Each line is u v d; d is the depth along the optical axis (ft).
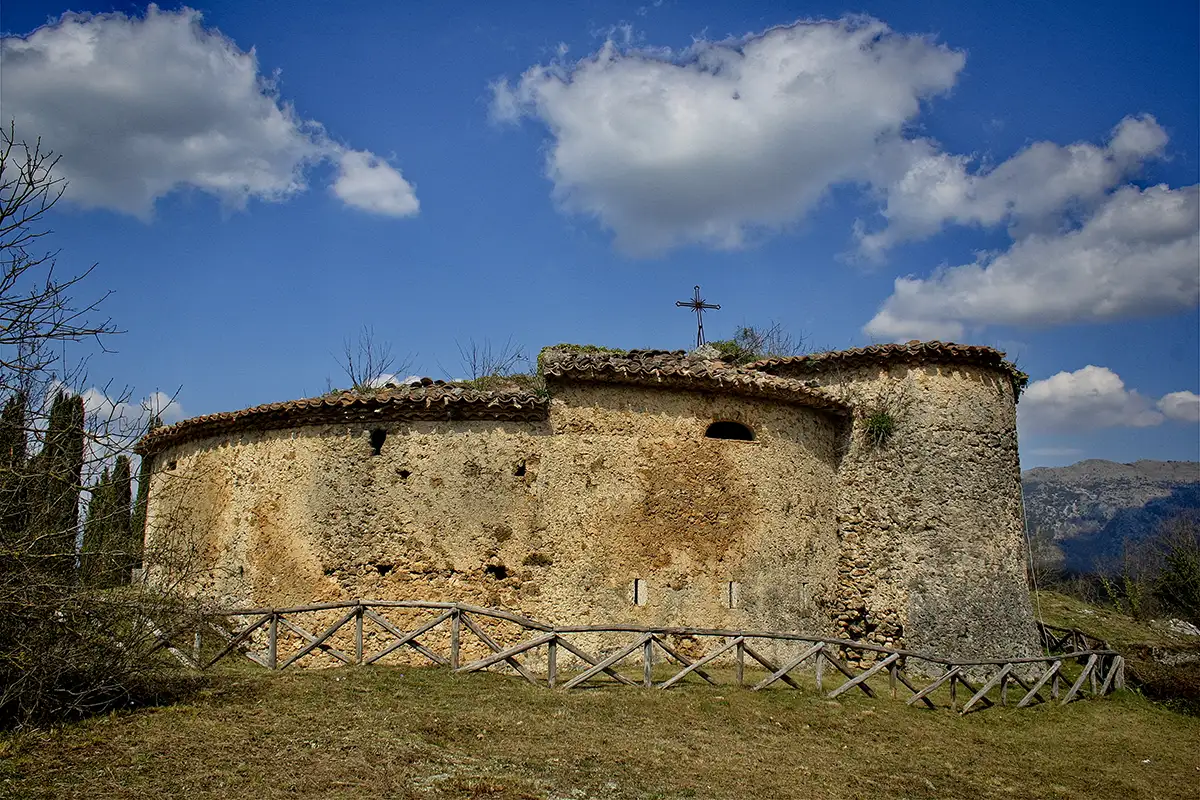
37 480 30.25
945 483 52.29
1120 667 52.80
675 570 46.52
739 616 47.44
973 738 39.58
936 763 35.35
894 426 53.06
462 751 30.30
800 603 50.06
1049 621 74.95
